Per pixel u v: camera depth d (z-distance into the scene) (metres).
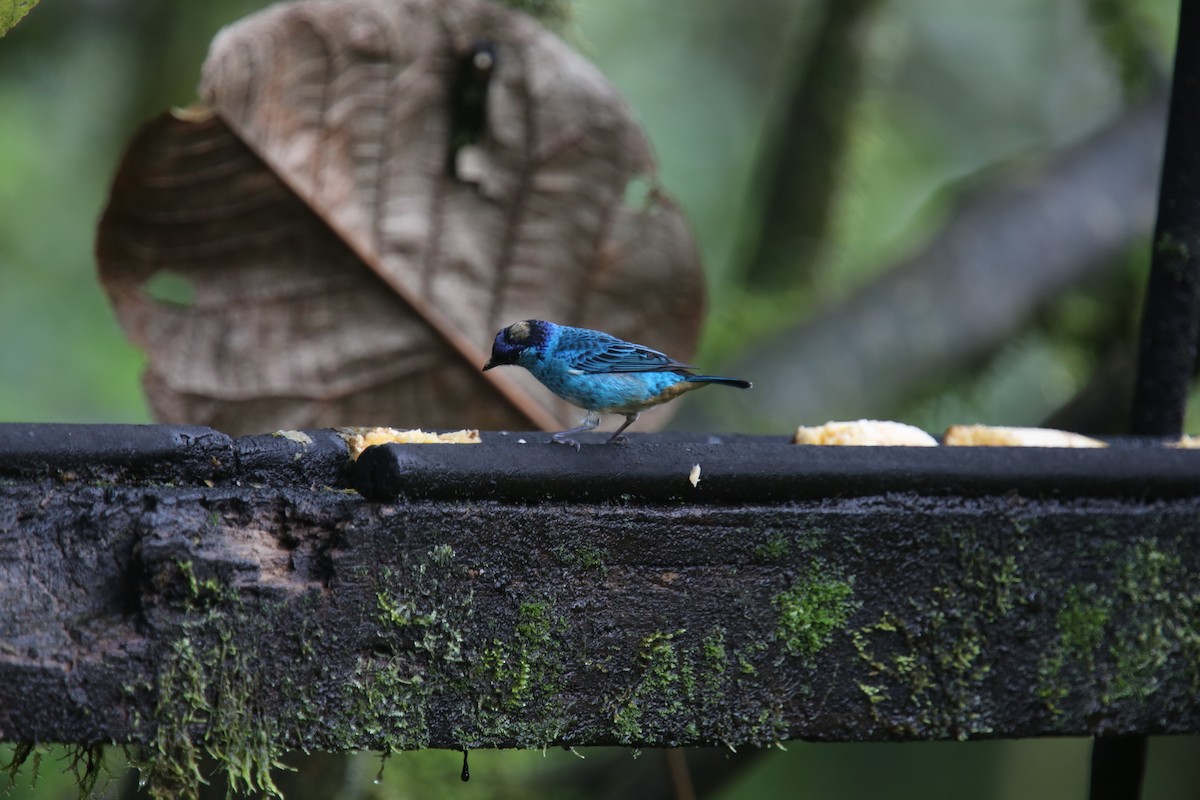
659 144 16.66
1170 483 5.77
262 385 7.79
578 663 5.03
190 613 4.51
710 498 5.20
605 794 9.34
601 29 17.03
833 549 5.34
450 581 4.84
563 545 4.98
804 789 18.00
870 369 10.80
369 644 4.74
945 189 12.88
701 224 16.41
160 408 7.71
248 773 4.58
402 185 7.82
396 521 4.76
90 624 4.44
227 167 7.59
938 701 5.53
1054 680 5.68
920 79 17.12
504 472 4.88
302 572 4.69
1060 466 5.64
